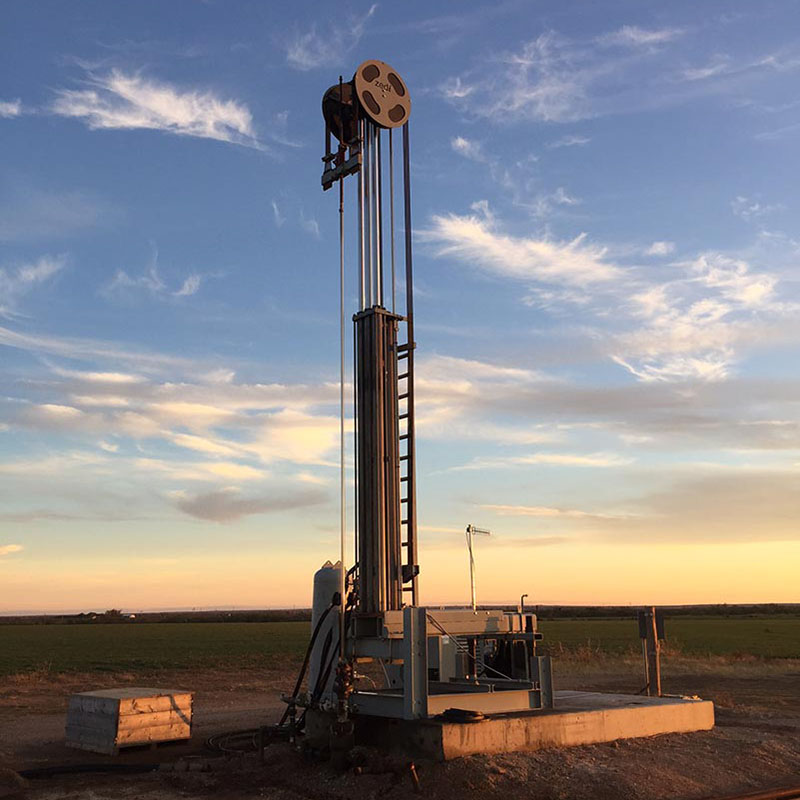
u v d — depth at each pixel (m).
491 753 10.65
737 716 16.95
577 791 9.64
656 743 12.05
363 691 11.97
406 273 12.98
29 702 21.88
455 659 13.41
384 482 12.12
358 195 13.35
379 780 9.97
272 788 10.22
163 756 13.02
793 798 10.21
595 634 79.19
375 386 12.42
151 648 60.06
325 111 13.67
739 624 111.94
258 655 48.28
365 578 11.88
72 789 10.48
